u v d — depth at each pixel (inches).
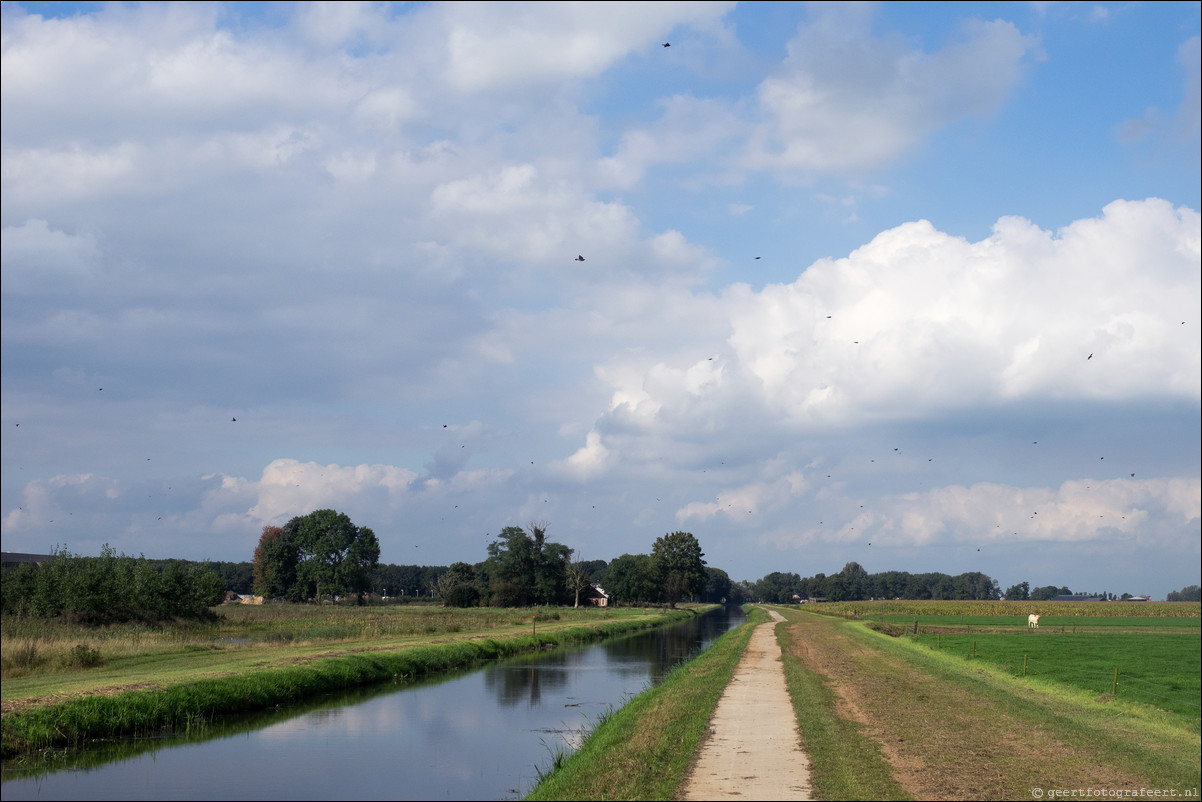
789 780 618.8
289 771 820.0
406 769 833.5
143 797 723.4
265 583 5994.1
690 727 841.5
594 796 575.8
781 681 1315.2
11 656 1307.8
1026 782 627.2
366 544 5659.5
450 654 1828.2
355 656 1540.4
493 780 790.5
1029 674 1567.4
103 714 952.9
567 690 1422.2
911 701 1049.5
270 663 1403.8
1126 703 1170.0
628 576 6737.2
